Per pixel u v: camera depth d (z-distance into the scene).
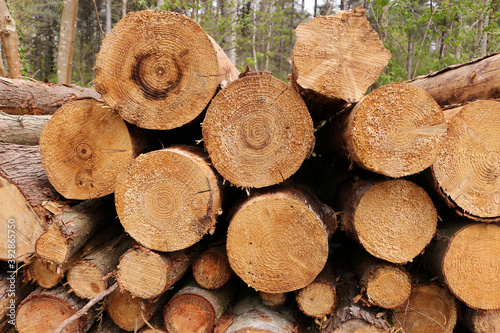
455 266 1.82
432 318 2.01
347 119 1.72
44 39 18.16
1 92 2.67
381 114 1.58
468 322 2.02
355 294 2.01
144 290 1.78
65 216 1.92
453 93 2.24
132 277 1.79
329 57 1.56
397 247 1.80
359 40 1.57
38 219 1.94
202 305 1.91
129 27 1.63
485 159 1.78
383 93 1.56
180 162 1.65
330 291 1.86
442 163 1.77
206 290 1.97
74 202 2.09
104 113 1.86
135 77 1.69
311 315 1.88
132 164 1.69
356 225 1.79
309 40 1.57
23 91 2.82
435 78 2.48
